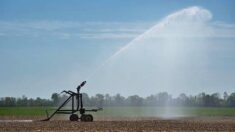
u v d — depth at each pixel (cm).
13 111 12794
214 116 10012
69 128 5344
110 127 5497
